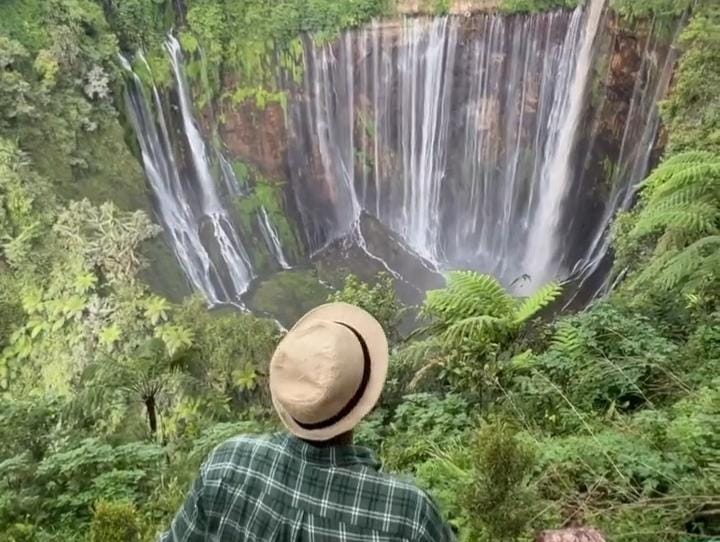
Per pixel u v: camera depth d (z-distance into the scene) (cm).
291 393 165
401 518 157
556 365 592
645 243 1284
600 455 393
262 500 164
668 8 1766
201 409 795
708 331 612
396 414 608
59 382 1539
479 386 601
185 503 174
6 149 1691
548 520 333
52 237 1670
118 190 1903
